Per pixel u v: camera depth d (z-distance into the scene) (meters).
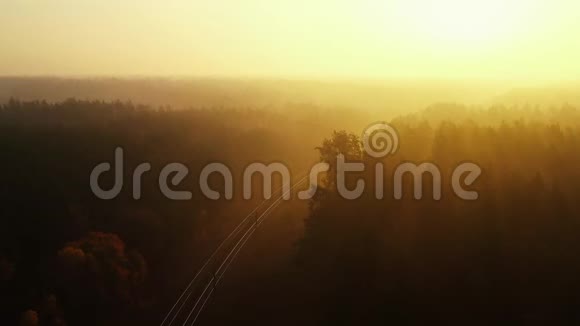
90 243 37.75
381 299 28.80
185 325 31.92
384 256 30.92
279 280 35.22
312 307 31.02
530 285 27.28
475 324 26.52
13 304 33.41
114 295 34.78
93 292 34.31
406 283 28.88
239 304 33.25
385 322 27.97
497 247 29.14
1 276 34.91
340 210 36.50
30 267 36.69
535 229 30.00
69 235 41.16
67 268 34.91
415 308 27.77
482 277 28.00
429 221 32.34
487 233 29.98
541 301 26.53
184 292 36.50
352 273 31.17
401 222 33.12
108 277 35.50
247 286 35.38
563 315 25.91
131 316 34.09
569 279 27.06
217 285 36.12
